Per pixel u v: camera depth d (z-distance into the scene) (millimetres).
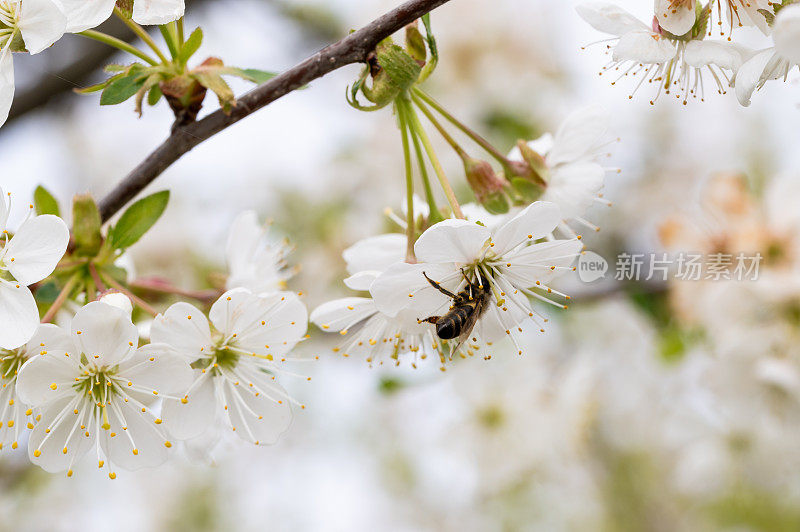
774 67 533
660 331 688
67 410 531
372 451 1083
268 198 868
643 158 866
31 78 667
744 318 642
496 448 729
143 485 1118
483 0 875
